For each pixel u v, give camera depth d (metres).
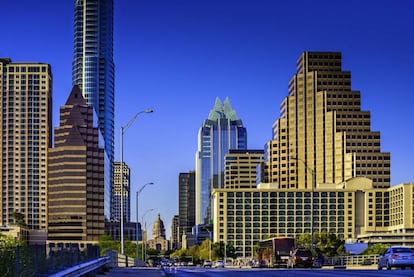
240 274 38.12
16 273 15.88
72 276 23.62
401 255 45.28
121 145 65.38
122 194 66.31
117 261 52.75
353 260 79.88
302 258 64.56
